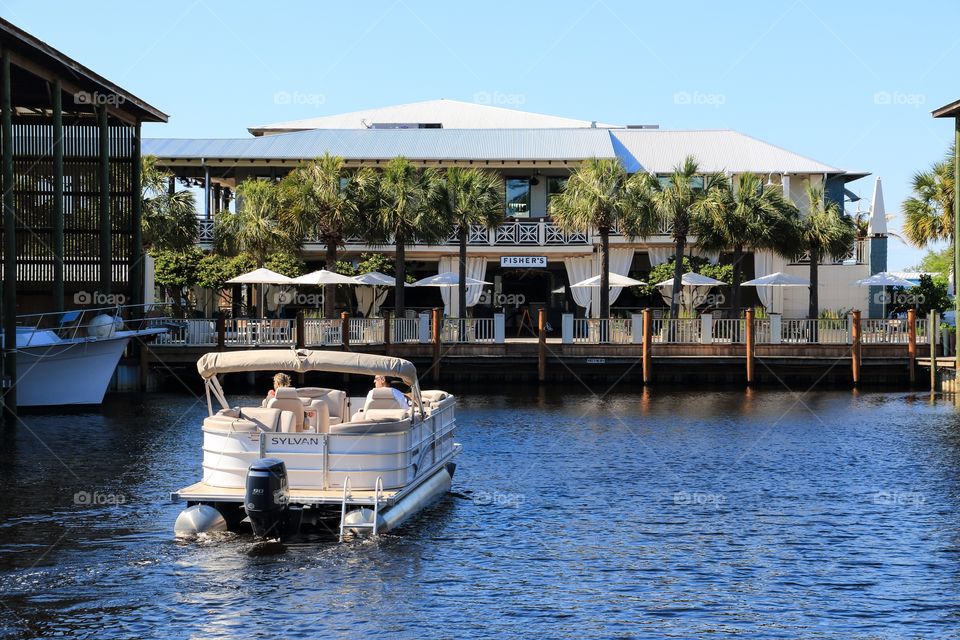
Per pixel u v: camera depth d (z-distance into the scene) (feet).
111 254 112.16
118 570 43.96
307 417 53.62
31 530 50.39
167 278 142.20
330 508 52.29
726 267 152.76
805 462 72.38
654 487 63.16
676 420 94.73
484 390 120.37
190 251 144.97
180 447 75.15
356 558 46.19
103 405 100.63
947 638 37.40
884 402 110.11
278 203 136.67
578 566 45.68
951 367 119.34
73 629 37.32
